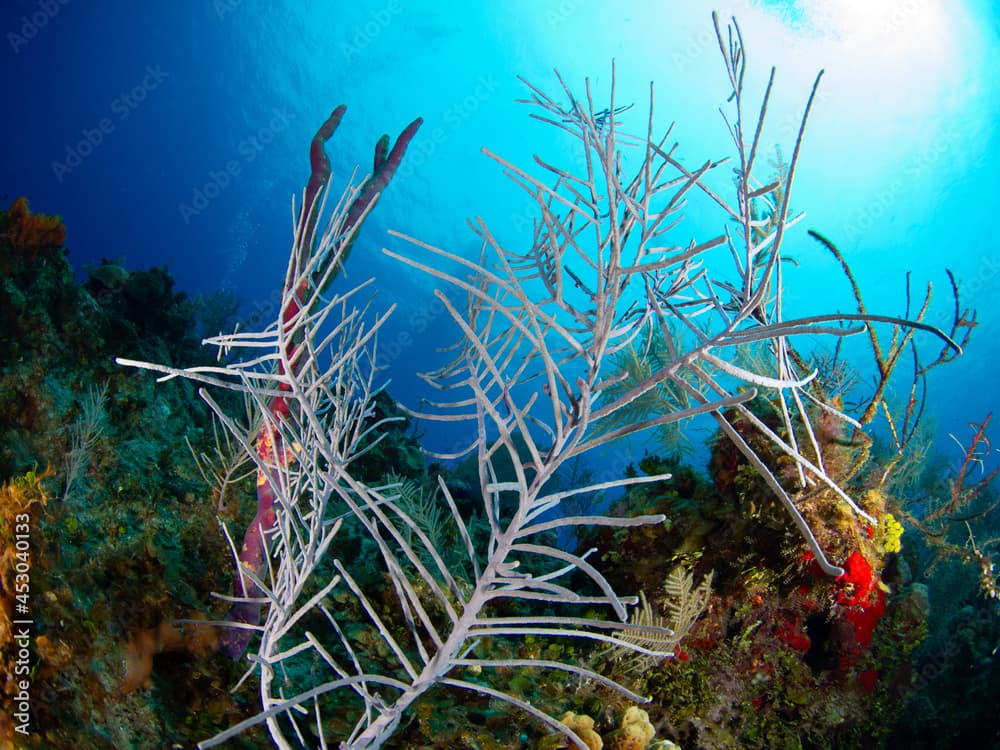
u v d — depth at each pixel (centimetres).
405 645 299
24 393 328
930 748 471
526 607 387
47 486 285
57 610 215
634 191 174
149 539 264
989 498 652
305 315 204
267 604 274
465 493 670
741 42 162
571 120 195
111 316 442
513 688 291
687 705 347
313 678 266
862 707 380
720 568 372
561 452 132
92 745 197
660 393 429
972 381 3142
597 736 266
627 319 185
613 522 121
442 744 243
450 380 195
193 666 241
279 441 262
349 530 387
